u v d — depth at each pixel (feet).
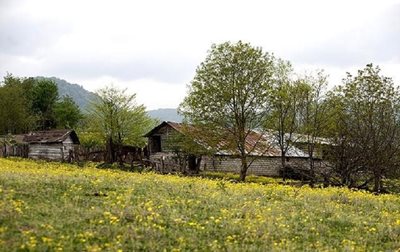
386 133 119.65
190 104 139.03
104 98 197.88
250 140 171.22
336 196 77.41
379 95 121.19
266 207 59.16
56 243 36.06
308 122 135.54
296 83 141.28
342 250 41.45
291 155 180.75
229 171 172.96
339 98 127.85
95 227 41.65
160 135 188.65
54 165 140.97
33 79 357.00
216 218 50.03
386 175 126.52
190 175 141.28
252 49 136.87
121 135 200.34
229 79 138.00
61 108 334.44
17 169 91.66
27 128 308.40
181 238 40.42
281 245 41.14
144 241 39.45
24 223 40.34
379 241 46.96
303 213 57.41
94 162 167.02
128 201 53.16
